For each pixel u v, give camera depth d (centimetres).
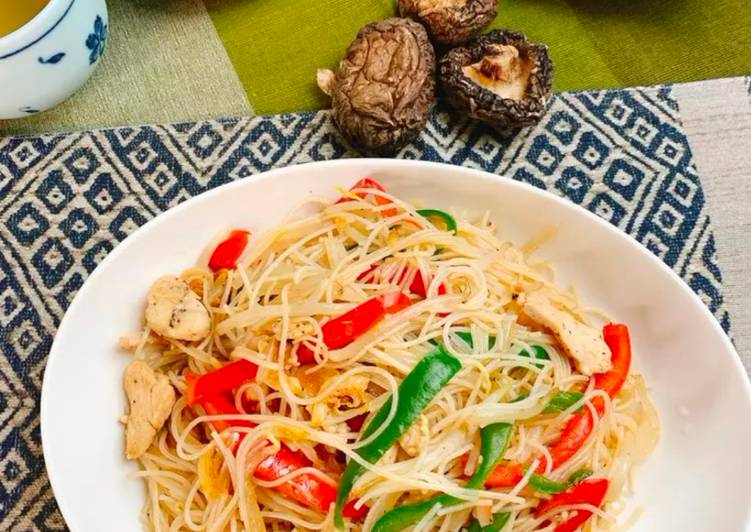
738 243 41
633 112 43
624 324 37
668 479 35
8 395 37
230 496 32
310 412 32
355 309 33
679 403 36
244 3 45
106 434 34
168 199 40
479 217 38
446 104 42
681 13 46
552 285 37
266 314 33
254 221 36
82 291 33
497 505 32
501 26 45
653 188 42
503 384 33
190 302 34
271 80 43
